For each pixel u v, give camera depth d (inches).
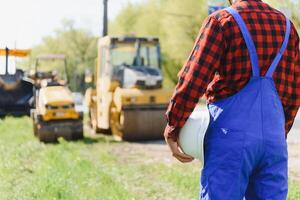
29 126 806.5
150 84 659.4
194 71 125.2
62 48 3267.7
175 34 1983.3
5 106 915.4
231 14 128.3
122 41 687.7
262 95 126.6
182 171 410.9
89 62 3216.0
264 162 126.6
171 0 2010.3
